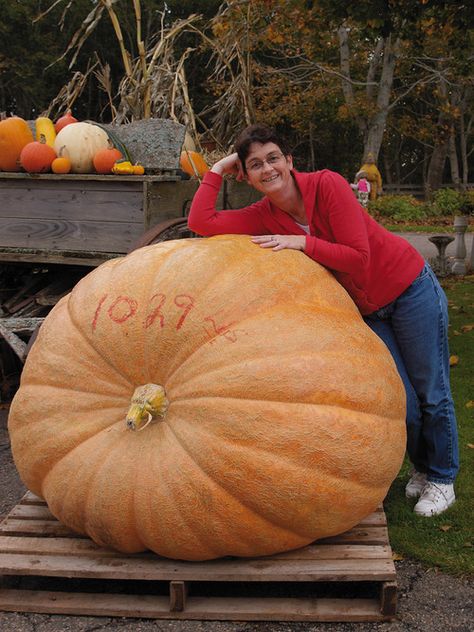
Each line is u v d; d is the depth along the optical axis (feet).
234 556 9.42
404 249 10.85
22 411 9.68
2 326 16.55
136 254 10.02
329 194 10.00
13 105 104.37
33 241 17.03
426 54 88.28
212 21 26.89
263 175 10.19
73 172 17.25
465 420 16.47
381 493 9.50
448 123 108.17
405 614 9.30
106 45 96.12
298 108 89.20
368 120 87.92
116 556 9.60
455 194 85.25
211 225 11.06
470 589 9.87
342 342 9.19
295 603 9.36
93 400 9.28
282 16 59.47
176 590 9.16
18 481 13.98
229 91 24.85
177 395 8.91
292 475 8.52
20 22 88.99
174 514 8.70
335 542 9.75
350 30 81.00
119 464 8.89
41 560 9.52
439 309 10.98
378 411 9.20
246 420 8.50
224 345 8.84
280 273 9.54
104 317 9.36
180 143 18.03
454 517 11.68
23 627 9.20
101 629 9.14
